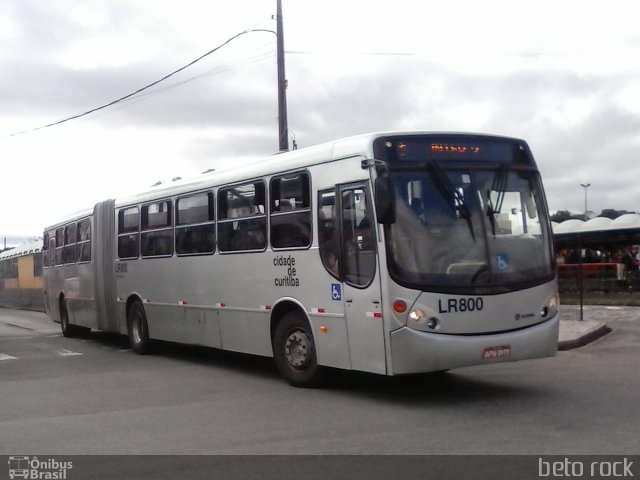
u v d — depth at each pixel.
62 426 8.37
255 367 12.66
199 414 8.79
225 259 11.82
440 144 9.08
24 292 37.19
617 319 18.45
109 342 17.86
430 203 8.81
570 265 27.78
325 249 9.59
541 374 11.01
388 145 8.84
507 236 9.09
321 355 9.72
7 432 8.12
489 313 8.73
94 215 16.80
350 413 8.54
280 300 10.48
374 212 8.70
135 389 10.74
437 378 10.79
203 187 12.49
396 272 8.51
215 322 12.17
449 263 8.67
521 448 6.77
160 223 13.98
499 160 9.38
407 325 8.46
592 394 9.33
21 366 13.54
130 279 15.18
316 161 9.77
